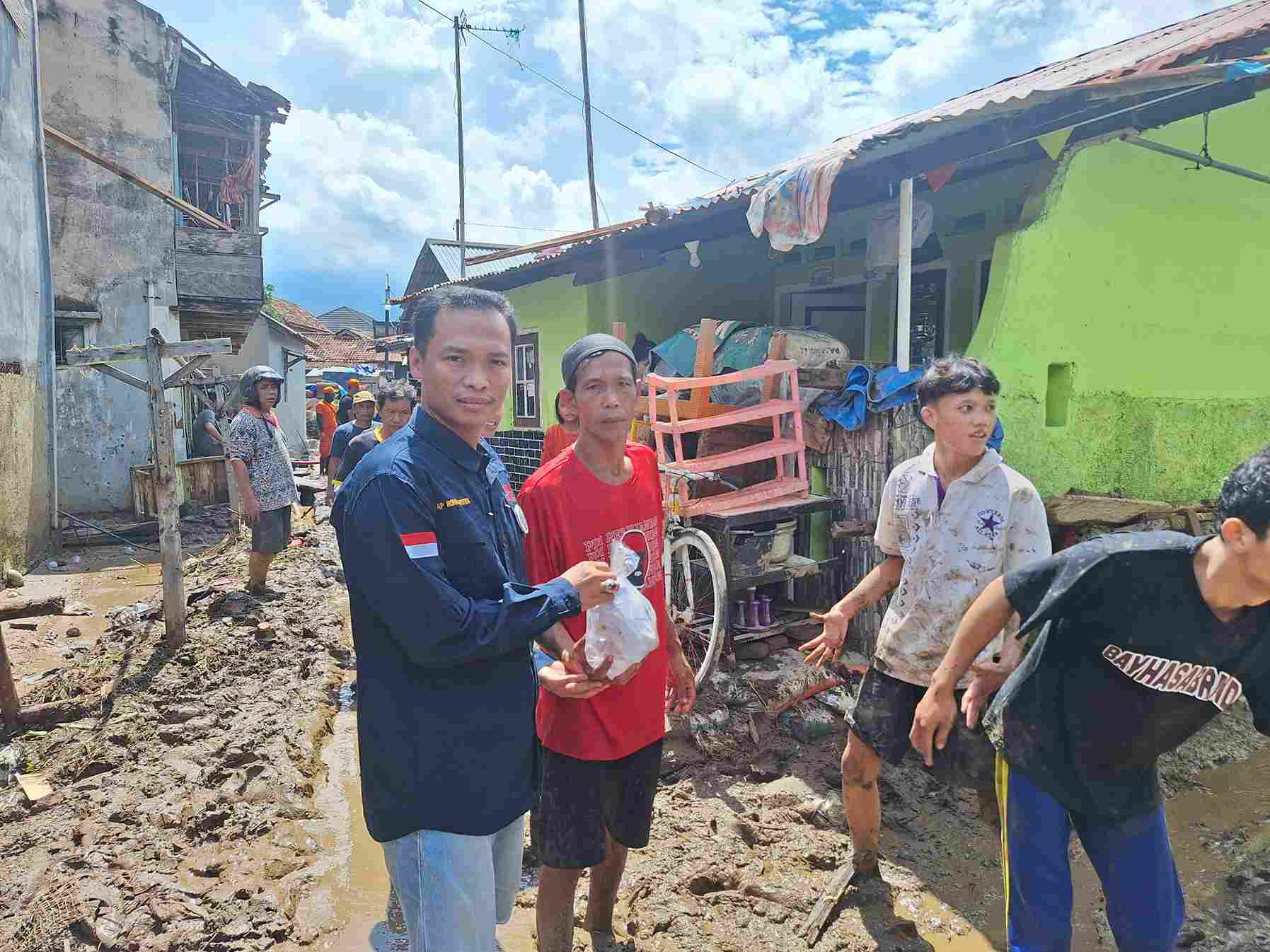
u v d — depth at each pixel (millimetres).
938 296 7605
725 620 4605
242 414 6480
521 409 10227
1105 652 1896
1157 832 2090
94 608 7566
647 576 2605
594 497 2473
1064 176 5012
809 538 5535
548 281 9336
